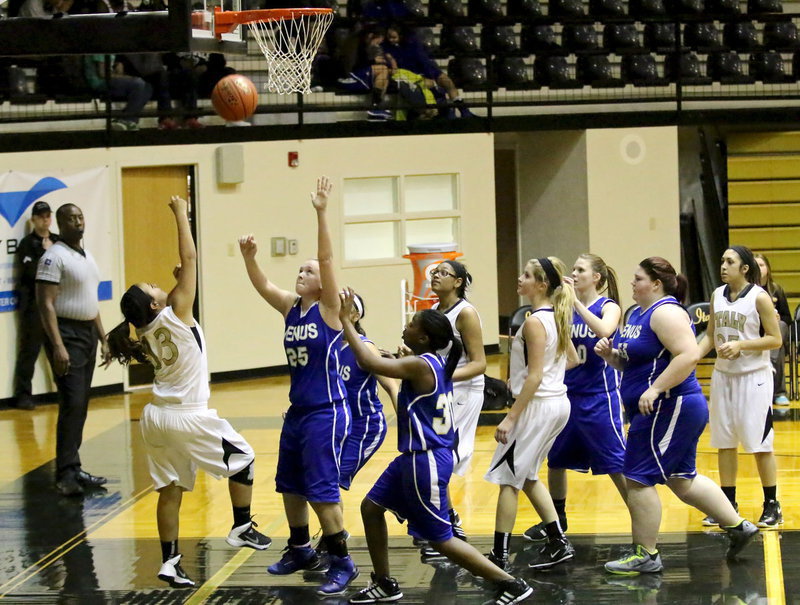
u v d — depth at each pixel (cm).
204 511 1673
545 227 3509
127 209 2814
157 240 2872
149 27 1423
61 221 1789
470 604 1230
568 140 3381
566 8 3347
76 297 1788
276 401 2648
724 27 3466
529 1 3338
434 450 1180
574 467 1446
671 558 1375
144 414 1294
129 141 2783
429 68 3155
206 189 2903
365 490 1777
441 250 2464
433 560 1399
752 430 1488
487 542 1473
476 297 3256
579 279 1434
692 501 1334
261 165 2970
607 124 3319
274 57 2020
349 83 3070
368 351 1172
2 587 1337
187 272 1278
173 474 1298
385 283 3145
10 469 1992
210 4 1695
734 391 1501
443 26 3269
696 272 3594
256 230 2978
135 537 1547
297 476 1298
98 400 2697
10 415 2516
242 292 2977
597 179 3322
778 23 3447
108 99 2727
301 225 3042
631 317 1345
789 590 1248
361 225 3138
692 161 3662
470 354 1367
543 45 3303
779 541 1430
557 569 1345
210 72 2912
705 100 3369
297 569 1327
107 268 2758
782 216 3547
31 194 2611
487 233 3266
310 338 1269
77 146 2697
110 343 1301
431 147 3180
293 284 3042
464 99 3269
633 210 3366
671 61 3391
